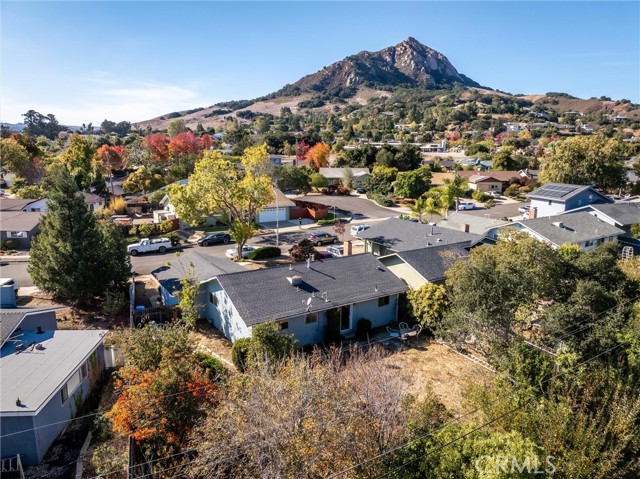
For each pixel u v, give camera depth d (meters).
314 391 13.20
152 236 50.66
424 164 106.00
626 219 45.09
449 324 21.73
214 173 38.72
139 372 15.83
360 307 25.88
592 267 23.00
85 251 27.33
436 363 22.27
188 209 40.59
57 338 19.97
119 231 31.31
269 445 11.83
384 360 21.14
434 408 15.41
